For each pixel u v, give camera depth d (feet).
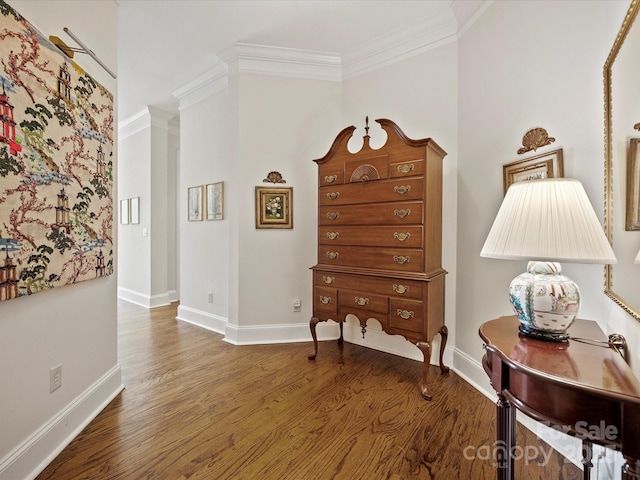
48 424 4.74
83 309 5.67
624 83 3.51
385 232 7.29
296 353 9.05
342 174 7.98
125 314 13.30
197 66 10.54
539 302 3.58
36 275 4.40
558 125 5.25
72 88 5.20
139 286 15.12
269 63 9.73
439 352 8.05
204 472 4.53
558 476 4.50
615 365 2.94
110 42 6.63
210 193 11.43
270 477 4.46
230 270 10.07
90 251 5.73
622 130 3.58
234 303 9.95
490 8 6.79
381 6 7.71
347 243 7.92
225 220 10.97
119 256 16.46
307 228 10.12
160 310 13.97
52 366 4.87
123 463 4.68
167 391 6.84
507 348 3.38
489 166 6.86
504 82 6.41
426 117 8.44
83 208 5.51
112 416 5.89
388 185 7.25
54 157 4.76
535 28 5.69
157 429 5.50
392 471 4.57
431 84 8.34
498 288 6.60
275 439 5.25
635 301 3.23
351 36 8.92
